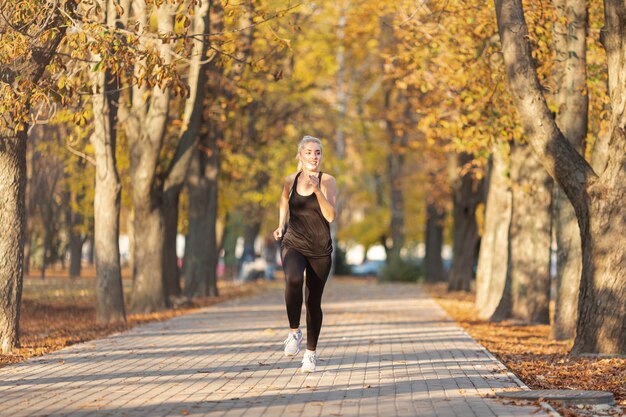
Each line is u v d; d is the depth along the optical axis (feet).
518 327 75.56
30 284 124.06
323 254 36.83
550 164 50.57
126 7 68.74
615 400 34.96
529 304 79.71
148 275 88.28
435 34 70.64
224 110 98.84
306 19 128.47
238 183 130.52
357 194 234.99
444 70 69.67
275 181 134.41
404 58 72.13
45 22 46.85
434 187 166.20
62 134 95.81
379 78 160.04
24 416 28.91
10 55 46.03
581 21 59.11
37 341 55.93
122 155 106.52
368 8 121.39
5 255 50.57
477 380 38.17
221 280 192.95
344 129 146.61
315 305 38.19
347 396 33.37
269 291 142.31
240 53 91.76
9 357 47.42
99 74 69.56
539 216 79.56
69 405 31.22
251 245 186.39
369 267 245.45
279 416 29.04
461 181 143.84
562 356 51.19
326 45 137.90
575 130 59.16
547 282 79.87
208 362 44.60
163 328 67.77
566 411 30.42
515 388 35.60
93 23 47.80
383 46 134.62
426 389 35.32
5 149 50.37
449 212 190.80
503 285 90.63
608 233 49.93
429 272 184.55
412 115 149.69
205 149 105.50
